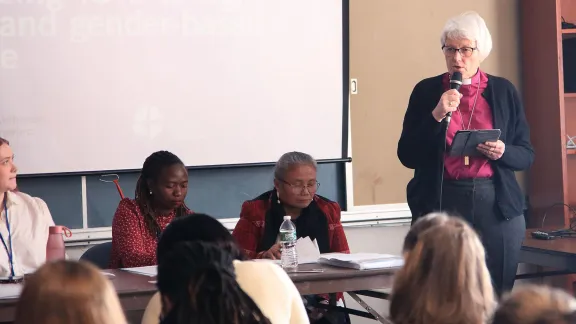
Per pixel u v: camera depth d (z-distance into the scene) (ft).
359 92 27.86
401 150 21.67
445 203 21.13
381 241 28.14
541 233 25.08
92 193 24.88
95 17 24.58
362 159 27.91
